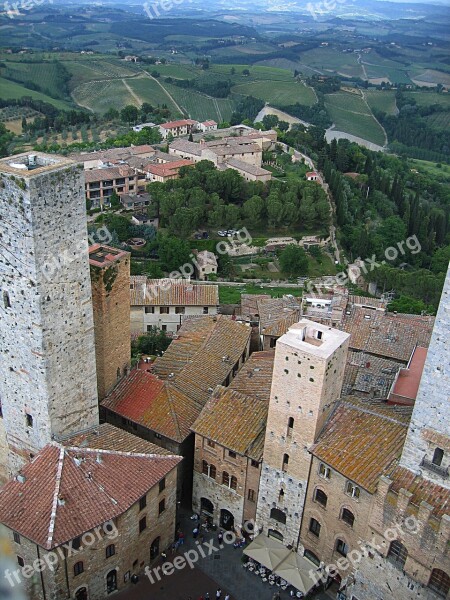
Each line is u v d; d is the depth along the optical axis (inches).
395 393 2915.8
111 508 2293.3
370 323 3828.7
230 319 3956.7
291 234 7278.5
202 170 7613.2
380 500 2177.7
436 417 2102.6
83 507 2258.9
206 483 2822.3
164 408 2920.8
